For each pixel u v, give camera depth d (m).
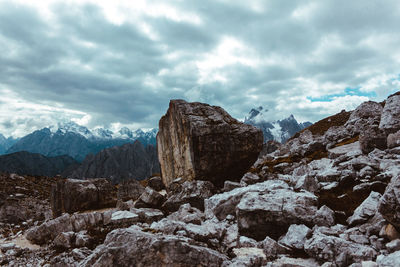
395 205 10.12
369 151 24.00
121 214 20.84
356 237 11.40
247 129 30.16
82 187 30.67
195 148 27.81
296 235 12.09
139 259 10.26
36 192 54.88
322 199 17.12
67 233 17.41
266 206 13.99
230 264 10.10
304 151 36.09
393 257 8.80
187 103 31.77
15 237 21.52
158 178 39.75
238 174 30.17
